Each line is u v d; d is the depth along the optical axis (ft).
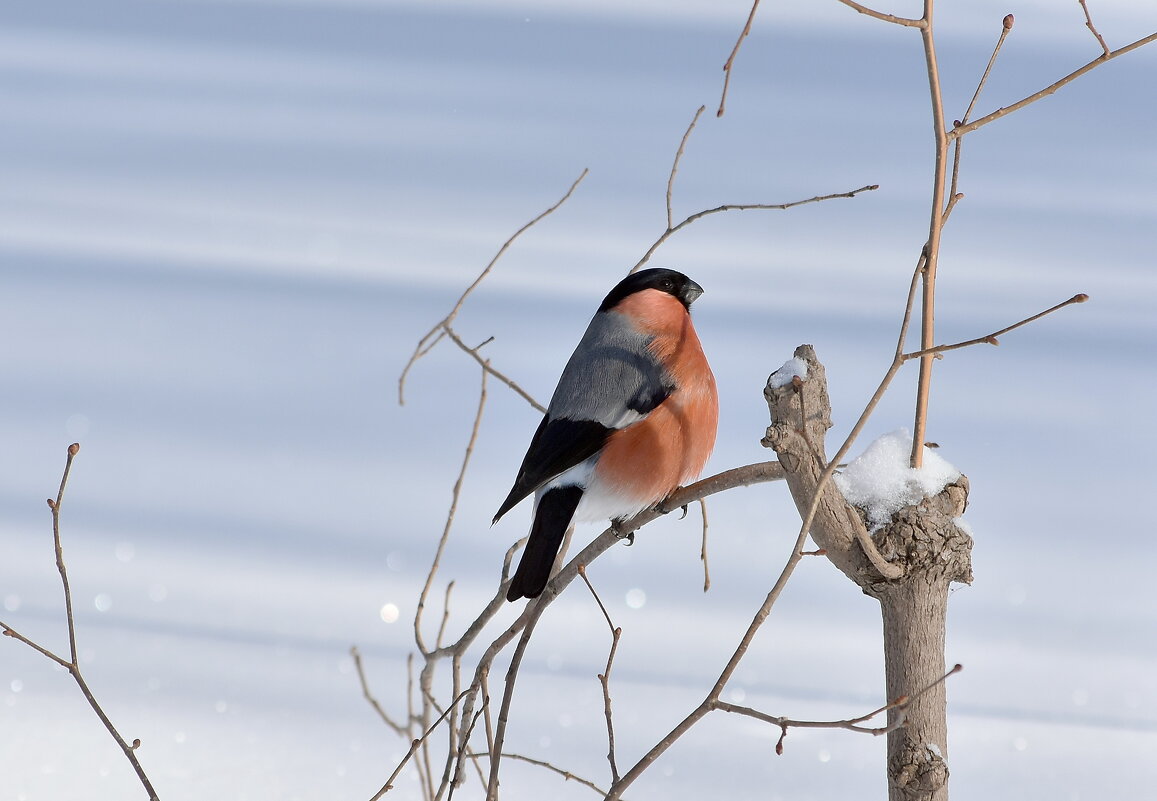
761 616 14.53
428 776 23.26
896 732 16.31
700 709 14.74
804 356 16.16
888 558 16.11
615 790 14.99
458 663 22.98
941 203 16.03
